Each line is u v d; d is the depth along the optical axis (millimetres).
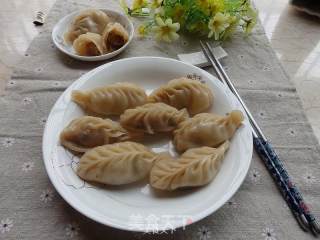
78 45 333
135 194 222
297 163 249
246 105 296
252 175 239
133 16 399
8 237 200
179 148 253
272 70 336
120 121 269
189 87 280
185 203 210
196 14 361
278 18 435
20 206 216
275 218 215
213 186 221
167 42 367
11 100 291
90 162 222
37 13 414
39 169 239
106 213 199
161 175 223
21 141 258
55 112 259
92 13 362
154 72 310
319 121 297
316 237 205
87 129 246
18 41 374
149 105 271
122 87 279
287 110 292
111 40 349
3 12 418
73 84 284
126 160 224
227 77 315
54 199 220
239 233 207
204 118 257
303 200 225
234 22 357
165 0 361
